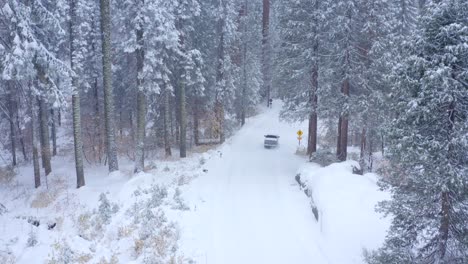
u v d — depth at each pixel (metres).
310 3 21.94
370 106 19.91
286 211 14.80
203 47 29.59
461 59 6.82
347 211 12.76
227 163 24.00
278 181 19.55
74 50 20.42
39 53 14.04
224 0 28.25
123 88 30.25
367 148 25.19
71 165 26.36
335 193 14.30
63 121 45.84
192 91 28.38
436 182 6.90
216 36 30.00
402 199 8.04
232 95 31.02
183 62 24.84
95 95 27.11
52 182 21.20
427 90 6.98
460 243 7.43
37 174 20.56
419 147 6.99
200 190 17.22
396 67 7.70
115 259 10.41
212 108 31.78
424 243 8.34
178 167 22.31
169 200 14.98
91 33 25.62
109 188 18.22
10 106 20.83
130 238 11.62
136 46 19.30
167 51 24.59
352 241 11.11
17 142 31.55
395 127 7.68
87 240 12.10
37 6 15.02
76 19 20.97
